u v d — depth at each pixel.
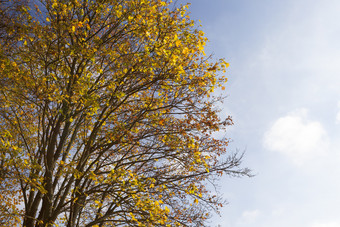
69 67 10.08
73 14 9.44
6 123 10.47
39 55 8.95
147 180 9.82
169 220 9.70
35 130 11.20
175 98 10.08
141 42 10.69
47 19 8.99
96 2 9.69
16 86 8.73
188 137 10.04
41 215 9.09
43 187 8.53
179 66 9.01
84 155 9.97
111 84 9.45
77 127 11.32
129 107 11.41
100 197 10.70
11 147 8.28
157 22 9.80
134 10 9.66
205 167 10.29
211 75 10.02
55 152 10.26
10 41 9.10
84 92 9.17
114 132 10.02
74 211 9.53
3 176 9.34
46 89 8.54
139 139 10.28
